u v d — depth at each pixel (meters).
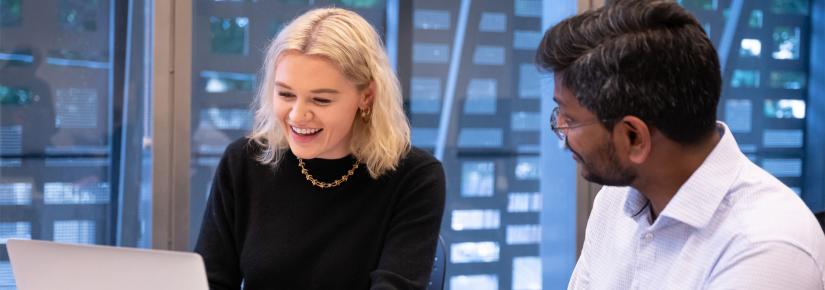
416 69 2.97
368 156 1.56
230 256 1.63
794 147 3.36
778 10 3.28
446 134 3.04
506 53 3.06
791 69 3.31
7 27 2.61
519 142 3.11
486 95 3.06
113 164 2.78
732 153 1.01
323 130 1.43
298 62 1.38
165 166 2.70
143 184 2.79
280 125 1.49
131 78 2.75
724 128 1.04
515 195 3.14
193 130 2.79
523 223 3.16
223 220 1.63
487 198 3.11
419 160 1.61
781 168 3.36
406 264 1.50
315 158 1.59
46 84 2.68
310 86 1.38
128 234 2.81
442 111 3.02
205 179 2.82
